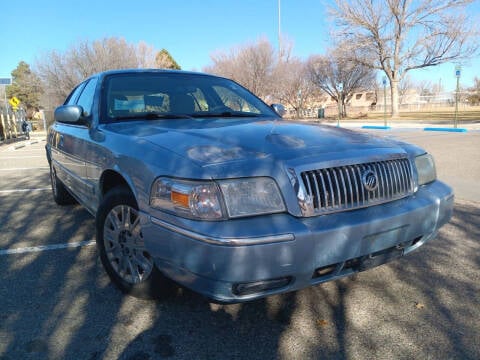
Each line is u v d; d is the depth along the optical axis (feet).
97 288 9.83
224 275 6.48
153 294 8.77
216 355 7.35
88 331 8.05
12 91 206.69
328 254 6.98
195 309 8.83
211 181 6.70
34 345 7.60
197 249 6.57
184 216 6.81
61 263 11.39
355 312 8.75
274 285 6.86
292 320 8.44
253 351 7.46
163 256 7.25
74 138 12.32
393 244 7.91
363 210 7.63
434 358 7.25
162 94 12.06
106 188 10.34
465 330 8.07
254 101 13.50
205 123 9.98
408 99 221.87
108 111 11.18
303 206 6.98
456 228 14.02
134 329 8.11
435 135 49.01
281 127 9.38
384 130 62.49
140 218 7.73
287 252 6.62
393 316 8.60
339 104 135.33
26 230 14.42
